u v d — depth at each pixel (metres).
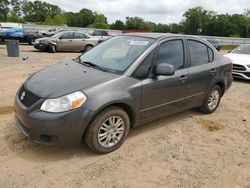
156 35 4.96
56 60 14.23
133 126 4.43
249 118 6.08
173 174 3.75
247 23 87.12
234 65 10.25
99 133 3.94
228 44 47.00
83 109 3.66
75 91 3.72
